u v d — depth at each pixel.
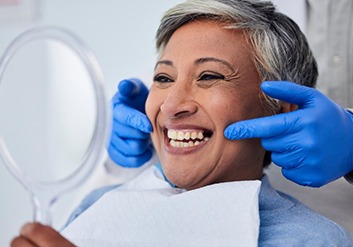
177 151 1.06
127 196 1.07
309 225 1.02
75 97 0.84
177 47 1.07
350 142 1.15
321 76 1.45
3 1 2.03
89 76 0.82
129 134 1.33
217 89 1.03
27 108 1.00
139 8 1.94
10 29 2.08
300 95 1.07
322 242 0.98
